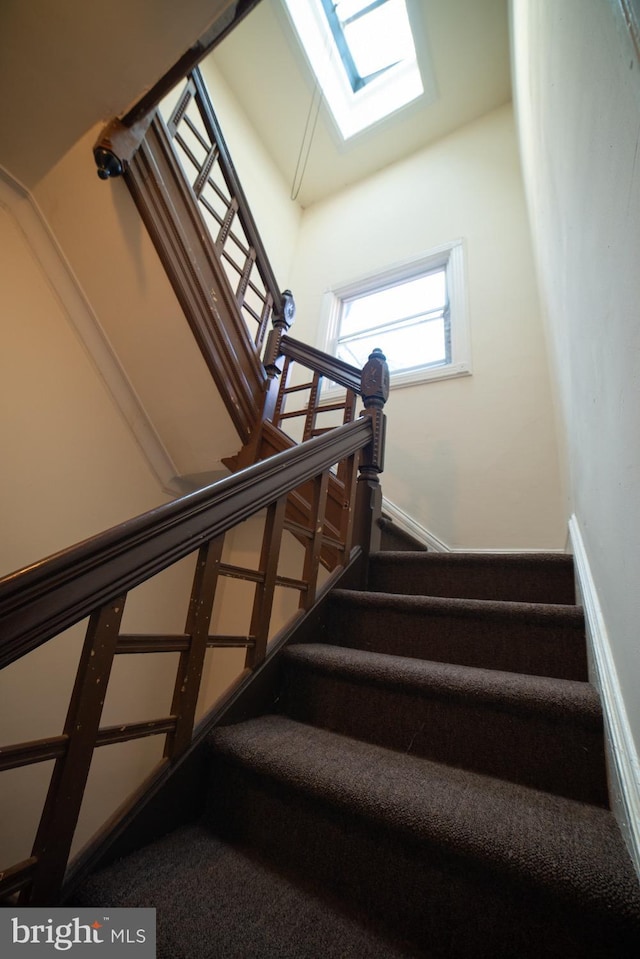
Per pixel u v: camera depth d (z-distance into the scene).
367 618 1.40
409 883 0.71
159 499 2.33
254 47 3.59
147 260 1.69
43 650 1.79
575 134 1.09
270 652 1.20
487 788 0.83
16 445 1.77
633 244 0.67
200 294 1.76
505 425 2.62
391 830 0.72
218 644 1.01
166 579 2.40
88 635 0.71
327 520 1.88
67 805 0.67
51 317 1.90
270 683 1.18
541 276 2.33
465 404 2.80
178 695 0.92
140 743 2.16
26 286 1.82
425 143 4.03
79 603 0.67
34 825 1.65
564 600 1.46
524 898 0.64
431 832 0.69
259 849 0.85
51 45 1.21
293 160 4.32
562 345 1.67
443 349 3.15
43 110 1.40
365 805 0.75
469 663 1.23
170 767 0.89
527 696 0.92
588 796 0.82
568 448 1.72
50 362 1.89
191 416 2.08
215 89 3.66
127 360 2.03
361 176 4.39
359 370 2.03
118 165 1.38
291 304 2.27
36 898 0.63
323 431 1.93
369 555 1.78
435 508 2.63
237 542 2.64
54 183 1.64
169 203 1.65
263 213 4.07
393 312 3.55
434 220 3.61
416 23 3.33
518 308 2.88
